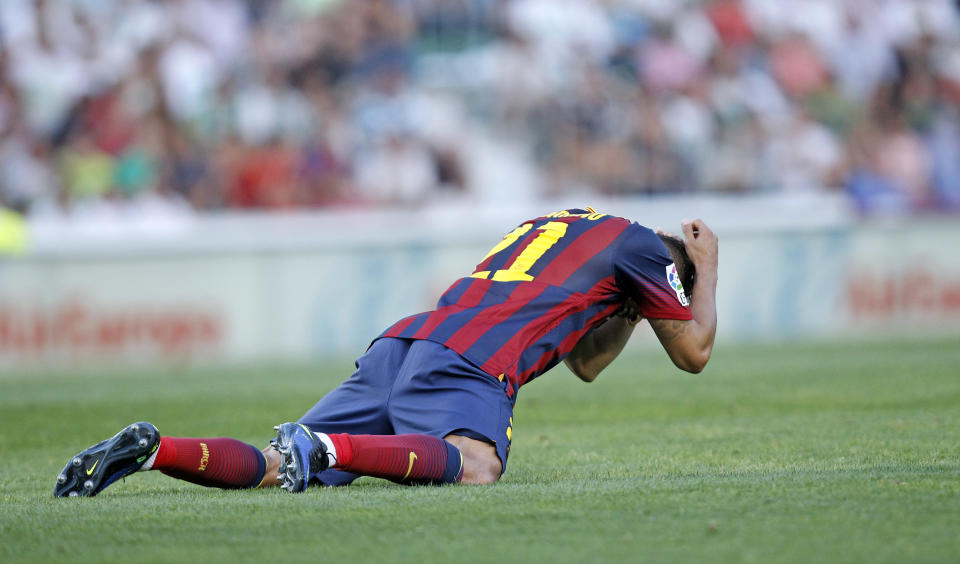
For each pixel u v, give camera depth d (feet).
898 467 38.88
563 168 159.94
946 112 177.37
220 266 110.32
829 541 26.76
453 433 36.91
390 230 115.96
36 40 156.56
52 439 60.70
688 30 171.22
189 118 155.53
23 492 40.55
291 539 28.19
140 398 79.71
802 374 83.56
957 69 180.75
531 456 49.03
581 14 169.58
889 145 171.63
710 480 35.60
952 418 57.16
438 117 160.66
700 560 25.38
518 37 168.04
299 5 165.78
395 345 38.86
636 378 87.20
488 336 38.14
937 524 28.22
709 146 163.53
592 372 43.91
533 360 38.93
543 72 164.76
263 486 37.58
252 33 163.12
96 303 107.14
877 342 110.01
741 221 120.67
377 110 159.22
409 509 31.37
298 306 112.16
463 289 39.83
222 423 66.08
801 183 164.66
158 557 26.68
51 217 147.02
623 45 169.17
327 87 160.86
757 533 27.66
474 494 33.55
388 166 155.74
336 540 27.99
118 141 150.51
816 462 42.83
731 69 170.50
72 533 29.27
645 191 160.76
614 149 161.07
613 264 39.93
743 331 120.88
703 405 68.90
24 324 105.19
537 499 32.40
